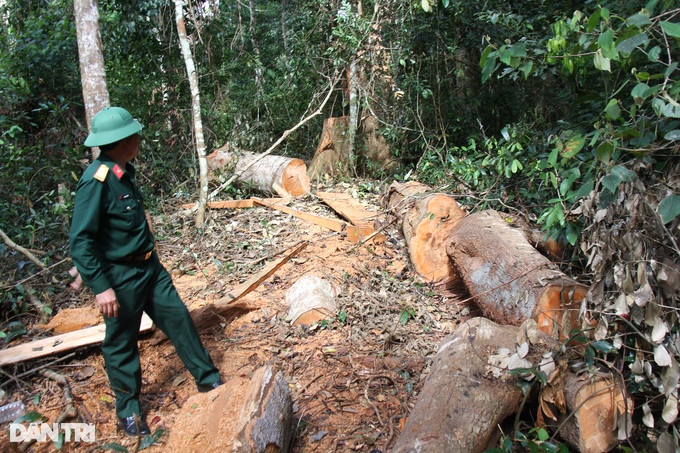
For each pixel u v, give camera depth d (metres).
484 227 4.60
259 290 4.93
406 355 3.83
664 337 2.65
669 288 2.64
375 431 3.03
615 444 2.71
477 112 8.38
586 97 3.99
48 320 4.45
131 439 3.08
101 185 2.86
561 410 2.73
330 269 5.25
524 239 4.31
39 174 6.92
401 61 7.75
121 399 3.10
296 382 3.56
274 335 4.19
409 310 4.42
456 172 6.57
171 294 3.22
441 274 5.22
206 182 6.78
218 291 4.96
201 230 6.44
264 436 2.50
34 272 5.16
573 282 3.42
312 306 4.34
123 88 9.12
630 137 2.91
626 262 2.73
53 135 7.44
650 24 2.63
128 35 9.35
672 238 2.55
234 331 4.29
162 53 9.59
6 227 5.66
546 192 5.02
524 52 3.27
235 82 11.23
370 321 4.29
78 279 3.21
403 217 5.82
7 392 3.53
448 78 8.26
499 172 5.44
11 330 4.27
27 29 8.05
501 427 2.96
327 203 7.14
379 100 8.49
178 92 9.50
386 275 5.18
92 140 2.86
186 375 3.72
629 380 2.73
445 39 8.00
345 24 8.09
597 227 3.03
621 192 2.82
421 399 2.86
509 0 7.10
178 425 2.70
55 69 7.82
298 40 10.20
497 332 3.14
